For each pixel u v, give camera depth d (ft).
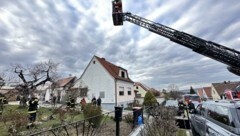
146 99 81.61
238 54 33.47
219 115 17.46
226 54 34.12
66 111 40.75
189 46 38.32
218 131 15.93
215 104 19.34
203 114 22.75
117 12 45.44
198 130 24.29
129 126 30.40
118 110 23.21
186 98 72.28
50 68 79.30
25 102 62.59
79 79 86.28
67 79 125.18
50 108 54.49
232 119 14.88
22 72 67.67
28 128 25.64
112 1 47.14
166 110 29.50
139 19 43.93
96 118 27.07
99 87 81.15
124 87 88.12
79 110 47.85
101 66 82.69
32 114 29.27
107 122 33.60
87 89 81.92
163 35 41.29
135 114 29.58
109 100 78.02
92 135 23.67
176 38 39.55
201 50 36.88
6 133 23.32
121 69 93.20
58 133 18.42
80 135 22.39
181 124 36.47
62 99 72.18
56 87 79.66
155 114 29.53
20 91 65.87
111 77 79.82
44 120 34.86
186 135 29.66
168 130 23.45
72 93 67.72
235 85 152.66
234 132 14.19
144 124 26.76
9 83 64.18
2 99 42.42
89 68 85.15
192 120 28.14
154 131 23.15
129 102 90.48
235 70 34.12
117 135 22.52
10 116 25.41
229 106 16.03
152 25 42.50
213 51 35.19
